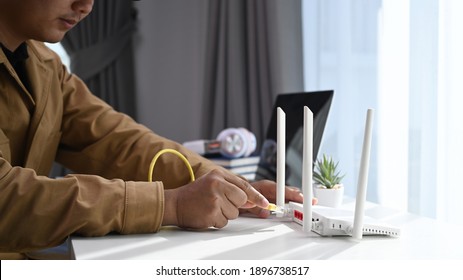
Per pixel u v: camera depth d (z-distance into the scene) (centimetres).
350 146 177
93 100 130
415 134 146
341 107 180
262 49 216
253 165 174
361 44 172
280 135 91
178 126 269
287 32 202
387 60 157
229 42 229
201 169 108
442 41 138
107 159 120
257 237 81
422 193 144
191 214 84
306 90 201
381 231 79
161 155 113
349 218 81
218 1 238
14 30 106
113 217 81
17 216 80
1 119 109
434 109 140
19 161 115
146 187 85
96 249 74
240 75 228
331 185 109
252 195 89
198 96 265
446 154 136
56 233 79
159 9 268
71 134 127
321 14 190
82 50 248
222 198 85
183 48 268
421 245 75
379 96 163
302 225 89
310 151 82
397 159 154
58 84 124
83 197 81
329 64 187
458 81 133
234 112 228
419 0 143
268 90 216
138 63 267
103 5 251
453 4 134
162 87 269
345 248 74
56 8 99
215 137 236
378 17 165
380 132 163
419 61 144
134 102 258
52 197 80
